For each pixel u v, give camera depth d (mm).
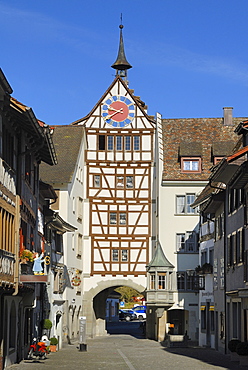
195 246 53156
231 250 35969
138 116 57719
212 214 43469
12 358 28875
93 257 56344
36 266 27391
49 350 36219
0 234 22547
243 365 29391
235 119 57969
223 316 38594
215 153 53906
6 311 27031
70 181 50562
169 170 53969
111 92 57969
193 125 57531
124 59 70125
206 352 39344
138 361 32375
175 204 53438
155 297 51562
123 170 57312
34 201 32312
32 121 25031
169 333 52250
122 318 97875
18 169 26500
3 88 21000
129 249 56531
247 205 31203
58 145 54719
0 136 22625
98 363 31047
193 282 52656
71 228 45656
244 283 31859
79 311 54875
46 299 40250
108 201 56969
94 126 57562
